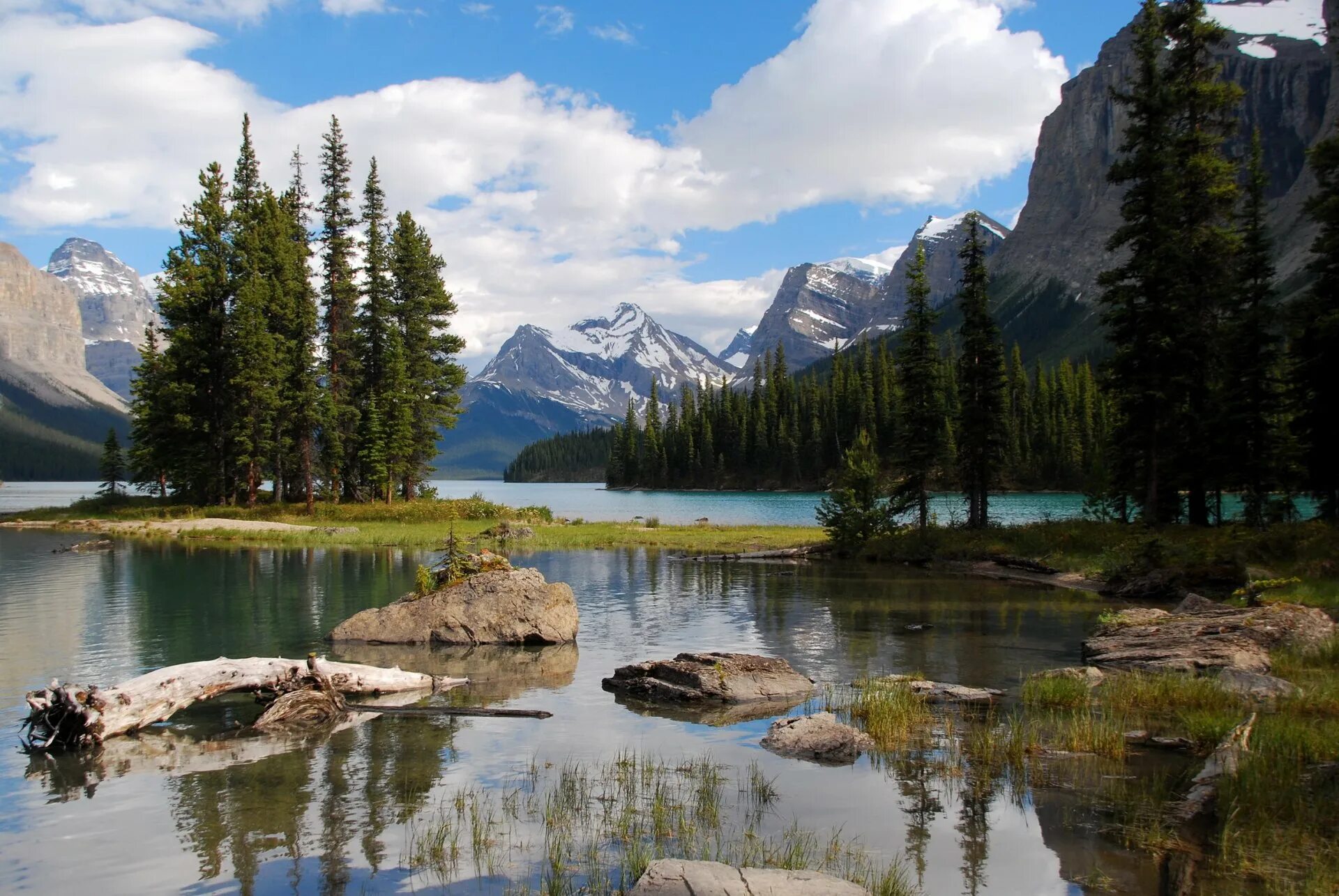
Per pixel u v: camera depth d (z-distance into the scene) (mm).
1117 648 17391
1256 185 40781
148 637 19719
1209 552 28141
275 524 55688
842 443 147000
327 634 20422
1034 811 9125
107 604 24750
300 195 72062
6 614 23016
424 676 15680
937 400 47125
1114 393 38500
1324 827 8336
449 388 73625
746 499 132125
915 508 48969
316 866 7820
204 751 11539
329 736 12297
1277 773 9477
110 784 10148
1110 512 44500
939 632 21062
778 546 47344
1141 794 9578
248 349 60812
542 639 19891
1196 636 17328
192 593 26969
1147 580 27859
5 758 11211
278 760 11117
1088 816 8953
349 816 9086
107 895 7230
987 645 19250
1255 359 37156
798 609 25047
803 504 112938
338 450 64938
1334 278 32688
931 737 11984
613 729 12703
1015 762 10781
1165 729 12211
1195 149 37500
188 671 13352
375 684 14992
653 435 178500
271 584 29250
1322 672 14797
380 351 69188
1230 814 8680
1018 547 38781
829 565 38562
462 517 63375
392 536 49094
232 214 66812
